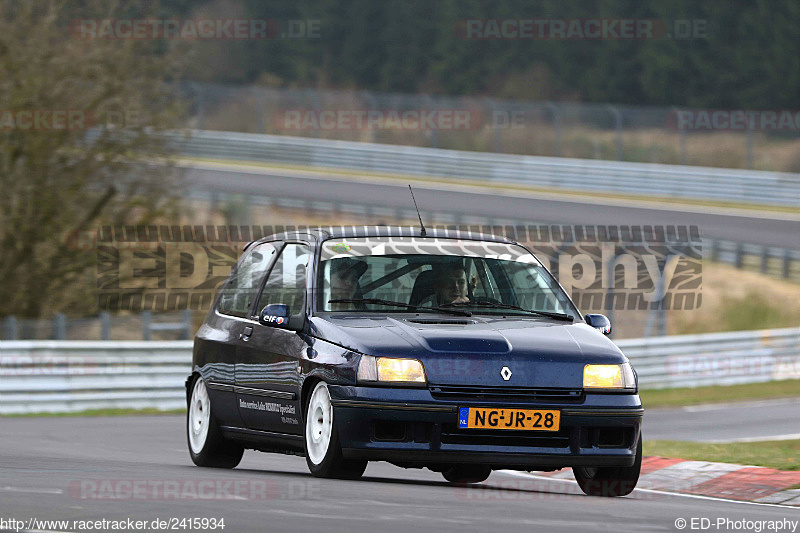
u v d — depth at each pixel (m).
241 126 173.12
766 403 79.94
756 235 126.62
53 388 67.44
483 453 26.33
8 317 74.12
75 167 82.19
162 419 63.97
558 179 152.12
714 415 72.06
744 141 170.12
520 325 28.62
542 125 173.88
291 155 164.38
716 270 115.62
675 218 132.62
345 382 26.59
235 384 31.34
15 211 80.00
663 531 20.41
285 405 28.88
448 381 26.48
